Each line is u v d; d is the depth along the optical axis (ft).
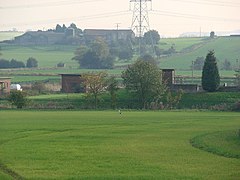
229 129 625.41
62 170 371.76
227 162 401.08
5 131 615.57
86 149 470.39
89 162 402.93
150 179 342.03
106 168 378.94
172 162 402.72
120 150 463.83
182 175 354.33
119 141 525.34
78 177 347.97
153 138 548.72
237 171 367.25
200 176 351.05
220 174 357.20
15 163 398.62
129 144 502.79
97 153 446.60
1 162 403.34
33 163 398.83
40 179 343.05
